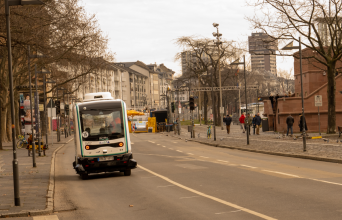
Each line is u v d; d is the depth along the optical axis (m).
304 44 32.97
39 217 9.27
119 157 16.73
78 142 16.59
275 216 8.12
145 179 15.27
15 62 38.06
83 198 11.77
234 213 8.62
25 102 48.91
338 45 32.28
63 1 34.66
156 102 183.38
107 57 41.12
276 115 45.50
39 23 32.47
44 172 18.27
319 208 8.70
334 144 26.06
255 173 15.42
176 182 13.98
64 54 37.66
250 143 31.94
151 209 9.59
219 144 33.09
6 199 11.33
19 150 33.91
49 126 74.00
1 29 29.97
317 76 44.66
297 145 27.23
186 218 8.41
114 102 17.16
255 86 62.34
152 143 39.62
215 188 12.23
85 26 37.44
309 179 13.28
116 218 8.84
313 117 42.03
